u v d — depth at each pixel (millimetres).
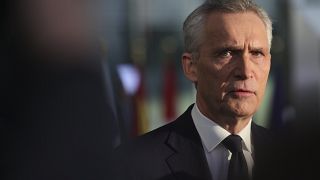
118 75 5059
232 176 2617
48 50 2285
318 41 8789
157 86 23469
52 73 2314
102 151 2426
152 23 24297
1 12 2236
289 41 9164
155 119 20625
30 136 2342
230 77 2668
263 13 2746
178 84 20125
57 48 2281
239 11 2697
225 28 2668
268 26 2760
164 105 14867
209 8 2744
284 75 9320
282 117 9469
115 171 2521
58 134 2350
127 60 21219
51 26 2238
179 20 24719
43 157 2340
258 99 2713
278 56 9633
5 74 2328
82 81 2354
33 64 2307
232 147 2691
